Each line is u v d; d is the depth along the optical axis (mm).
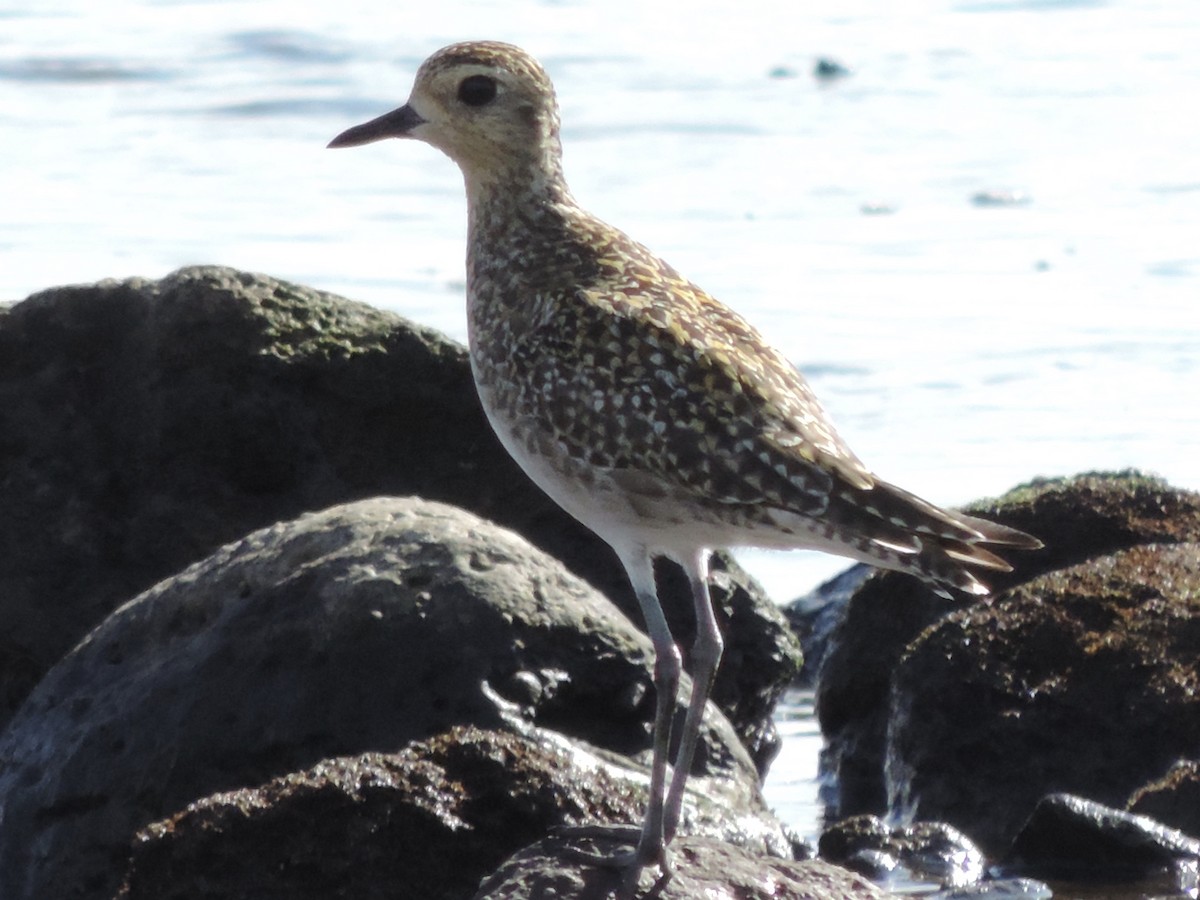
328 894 9594
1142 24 40938
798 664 14367
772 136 32312
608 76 36312
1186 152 31219
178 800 10461
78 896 10555
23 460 14344
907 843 12109
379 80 35000
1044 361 22016
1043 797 12594
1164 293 24312
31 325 14570
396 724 10406
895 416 20453
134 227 26719
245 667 10672
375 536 11062
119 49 36875
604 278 9609
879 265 25453
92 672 11367
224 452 14312
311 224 26953
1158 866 11664
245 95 34156
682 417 8930
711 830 10617
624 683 10758
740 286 24484
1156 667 13258
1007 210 28141
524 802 9859
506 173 10133
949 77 36750
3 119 32906
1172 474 18719
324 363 14367
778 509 8859
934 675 13508
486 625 10617
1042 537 15242
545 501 14570
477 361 9898
